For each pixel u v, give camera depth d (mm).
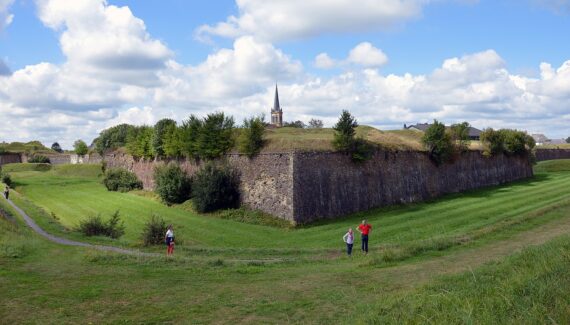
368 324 9258
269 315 11914
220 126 42094
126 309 12539
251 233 32406
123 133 89188
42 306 12578
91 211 44938
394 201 42812
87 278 16188
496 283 10211
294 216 34562
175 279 16422
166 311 12383
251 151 38531
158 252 24234
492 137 60500
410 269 16859
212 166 40281
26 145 127688
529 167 70312
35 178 73938
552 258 11195
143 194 54844
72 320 11531
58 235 28000
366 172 40688
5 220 28344
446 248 20875
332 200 37375
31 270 17203
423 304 9641
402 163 44719
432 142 48656
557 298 7648
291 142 38188
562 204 32031
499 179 61406
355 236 29422
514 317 7363
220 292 14438
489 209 37156
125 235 33188
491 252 19094
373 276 16125
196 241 29859
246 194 38969
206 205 39469
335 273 17203
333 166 38000
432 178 48375
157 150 53719
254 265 19641
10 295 13531
